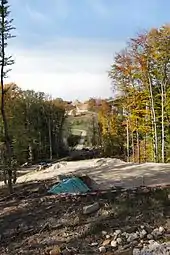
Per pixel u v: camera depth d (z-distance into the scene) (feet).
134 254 37.81
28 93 219.41
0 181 93.50
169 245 38.65
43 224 46.80
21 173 121.90
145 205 47.91
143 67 119.75
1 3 61.57
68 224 45.83
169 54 116.88
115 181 62.90
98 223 44.93
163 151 117.91
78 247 40.78
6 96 112.78
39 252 40.68
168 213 45.62
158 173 66.95
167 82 122.01
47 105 225.35
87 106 393.50
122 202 49.39
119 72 127.03
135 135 161.89
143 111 124.88
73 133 292.81
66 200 52.37
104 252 39.34
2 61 63.82
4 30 62.64
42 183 69.92
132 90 127.44
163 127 118.42
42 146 215.31
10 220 49.57
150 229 42.75
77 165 92.27
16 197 60.75
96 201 50.65
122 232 42.70
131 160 150.20
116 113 192.85
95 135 257.75
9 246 43.06
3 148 72.38
